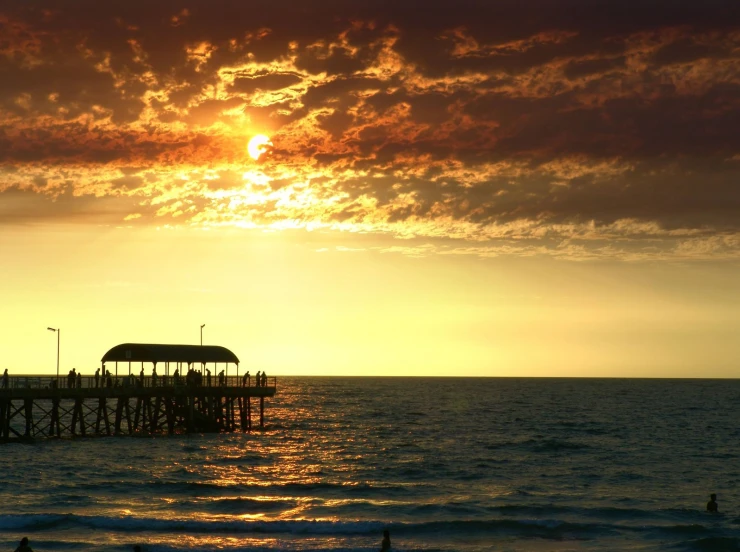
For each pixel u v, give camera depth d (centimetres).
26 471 6216
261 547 4241
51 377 7412
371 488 5912
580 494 5762
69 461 6738
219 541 4359
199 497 5497
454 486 6081
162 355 8319
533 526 4728
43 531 4541
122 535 4472
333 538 4484
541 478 6494
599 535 4606
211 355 8769
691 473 6788
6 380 7069
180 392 8306
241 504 5288
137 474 6300
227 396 8775
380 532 4644
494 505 5294
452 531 4659
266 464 7094
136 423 8750
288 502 5359
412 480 6369
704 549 4322
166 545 4247
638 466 7231
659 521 4894
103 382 7650
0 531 4528
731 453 8300
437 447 8812
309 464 7181
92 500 5309
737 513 5122
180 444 8050
